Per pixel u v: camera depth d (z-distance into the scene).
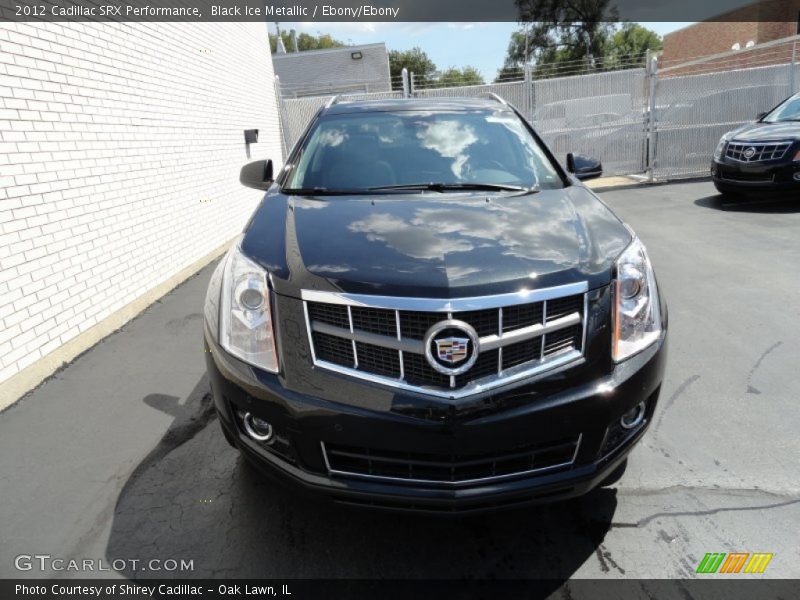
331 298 1.79
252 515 2.26
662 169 11.12
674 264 5.38
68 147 3.83
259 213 2.45
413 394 1.74
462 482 1.79
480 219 2.23
